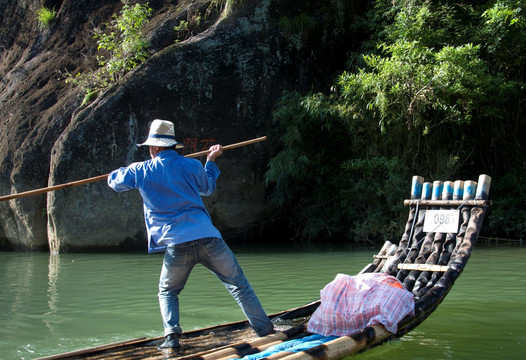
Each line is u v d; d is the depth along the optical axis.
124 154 11.43
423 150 11.50
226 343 3.72
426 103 10.61
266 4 12.94
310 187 12.66
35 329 4.63
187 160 3.90
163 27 13.27
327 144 12.30
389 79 10.84
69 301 5.82
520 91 12.02
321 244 11.58
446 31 11.68
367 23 13.10
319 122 12.00
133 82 11.66
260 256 9.58
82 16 15.41
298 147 11.93
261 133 12.28
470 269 7.52
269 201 12.38
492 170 12.36
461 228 4.98
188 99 11.86
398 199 11.02
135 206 11.35
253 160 12.13
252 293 3.88
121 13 14.75
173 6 14.20
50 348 4.07
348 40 13.46
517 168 12.27
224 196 11.94
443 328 4.46
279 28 12.89
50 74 14.20
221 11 13.40
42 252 11.74
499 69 11.99
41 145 11.99
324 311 3.93
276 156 11.94
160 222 3.75
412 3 11.39
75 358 3.39
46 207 11.91
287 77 12.82
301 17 12.92
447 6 11.59
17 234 12.38
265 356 3.24
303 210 12.57
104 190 11.29
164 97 11.73
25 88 14.04
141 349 3.60
